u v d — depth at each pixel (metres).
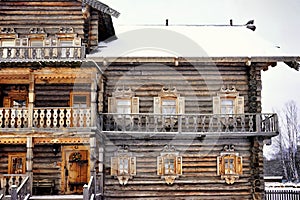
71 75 19.77
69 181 22.22
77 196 18.70
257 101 22.02
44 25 22.14
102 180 20.72
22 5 22.28
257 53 21.88
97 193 19.61
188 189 21.69
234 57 21.38
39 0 22.30
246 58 21.41
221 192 21.72
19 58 19.97
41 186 21.20
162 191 21.69
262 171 21.53
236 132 21.25
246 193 21.75
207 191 21.72
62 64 19.28
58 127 19.39
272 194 25.89
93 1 21.34
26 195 18.47
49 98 22.06
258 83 22.09
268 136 21.42
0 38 22.03
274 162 65.00
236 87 22.34
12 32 22.03
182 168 21.81
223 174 21.73
